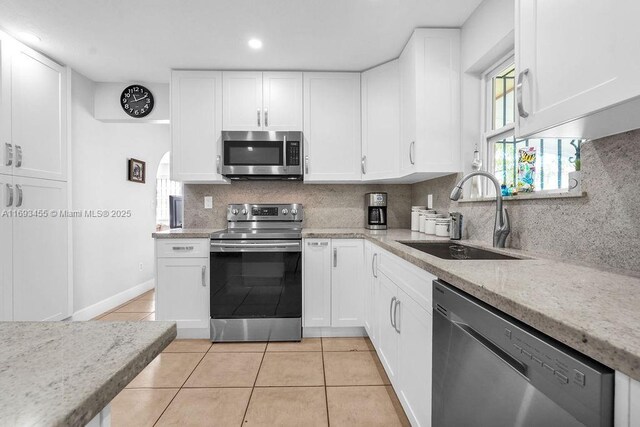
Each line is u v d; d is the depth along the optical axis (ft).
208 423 5.23
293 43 7.81
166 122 10.61
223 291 8.32
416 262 4.29
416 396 4.42
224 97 9.12
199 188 10.24
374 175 8.96
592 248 3.93
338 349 7.92
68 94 9.02
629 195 3.49
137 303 11.84
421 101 7.24
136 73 9.52
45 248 8.27
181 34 7.43
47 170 8.33
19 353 1.54
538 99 3.38
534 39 3.43
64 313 8.89
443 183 8.13
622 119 2.98
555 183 5.00
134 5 6.38
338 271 8.50
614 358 1.54
